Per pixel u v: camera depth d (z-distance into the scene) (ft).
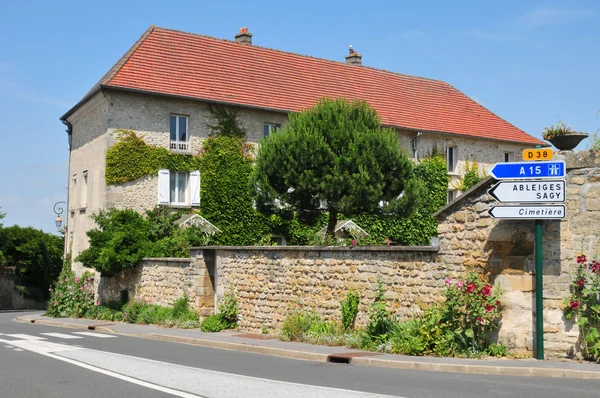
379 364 38.17
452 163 123.95
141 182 94.32
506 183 37.83
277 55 119.34
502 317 38.99
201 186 97.91
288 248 53.42
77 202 104.73
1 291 140.77
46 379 32.50
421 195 82.64
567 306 36.94
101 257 77.41
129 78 94.79
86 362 39.04
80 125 105.60
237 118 101.86
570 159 37.70
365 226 109.50
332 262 49.83
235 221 100.07
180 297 67.31
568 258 37.40
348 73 126.93
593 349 36.09
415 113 124.26
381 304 44.93
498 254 39.45
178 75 100.48
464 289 39.68
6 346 48.78
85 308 87.10
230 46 113.60
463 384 30.53
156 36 105.60
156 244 79.61
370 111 81.51
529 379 32.37
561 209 36.58
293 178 77.61
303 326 50.01
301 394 27.43
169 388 29.40
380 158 78.43
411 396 26.99
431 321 40.47
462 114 131.95
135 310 72.90
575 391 28.48
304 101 111.24
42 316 91.09
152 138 95.14
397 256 45.06
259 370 35.96
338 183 76.02
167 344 51.47
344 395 27.09
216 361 40.27
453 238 41.63
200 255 63.10
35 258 147.13
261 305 56.13
